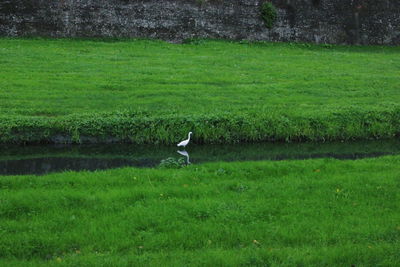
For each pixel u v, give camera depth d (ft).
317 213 28.53
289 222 27.45
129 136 49.65
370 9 111.24
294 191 32.09
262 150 49.32
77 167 42.11
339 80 74.33
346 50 106.42
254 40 104.27
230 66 80.89
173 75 72.38
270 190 32.24
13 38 88.28
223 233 25.85
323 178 35.27
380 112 56.34
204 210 28.37
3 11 88.63
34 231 25.66
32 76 67.15
